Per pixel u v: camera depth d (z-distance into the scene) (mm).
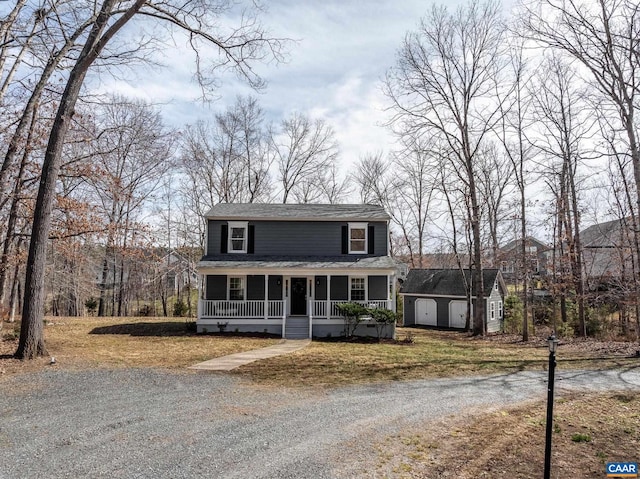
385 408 7457
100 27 11672
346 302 18922
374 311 18219
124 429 6215
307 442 5793
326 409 7352
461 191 23188
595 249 25891
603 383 9680
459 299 28406
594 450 5699
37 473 4734
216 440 5820
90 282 27359
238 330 18594
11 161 14016
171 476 4711
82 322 21781
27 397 7832
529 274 24406
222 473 4801
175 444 5652
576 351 14961
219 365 11203
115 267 32438
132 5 11805
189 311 31188
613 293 19016
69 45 12203
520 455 5492
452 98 22094
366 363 11805
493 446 5773
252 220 20438
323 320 18719
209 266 18547
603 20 12445
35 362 10852
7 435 5922
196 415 6918
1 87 12781
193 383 9141
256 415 6953
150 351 13391
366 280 20344
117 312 35500
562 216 23891
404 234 39969
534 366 11703
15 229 17812
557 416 7137
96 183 17234
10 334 15172
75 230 16375
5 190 14344
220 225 20406
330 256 20281
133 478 4645
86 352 12734
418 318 30797
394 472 4906
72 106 12070
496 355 13750
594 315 22047
